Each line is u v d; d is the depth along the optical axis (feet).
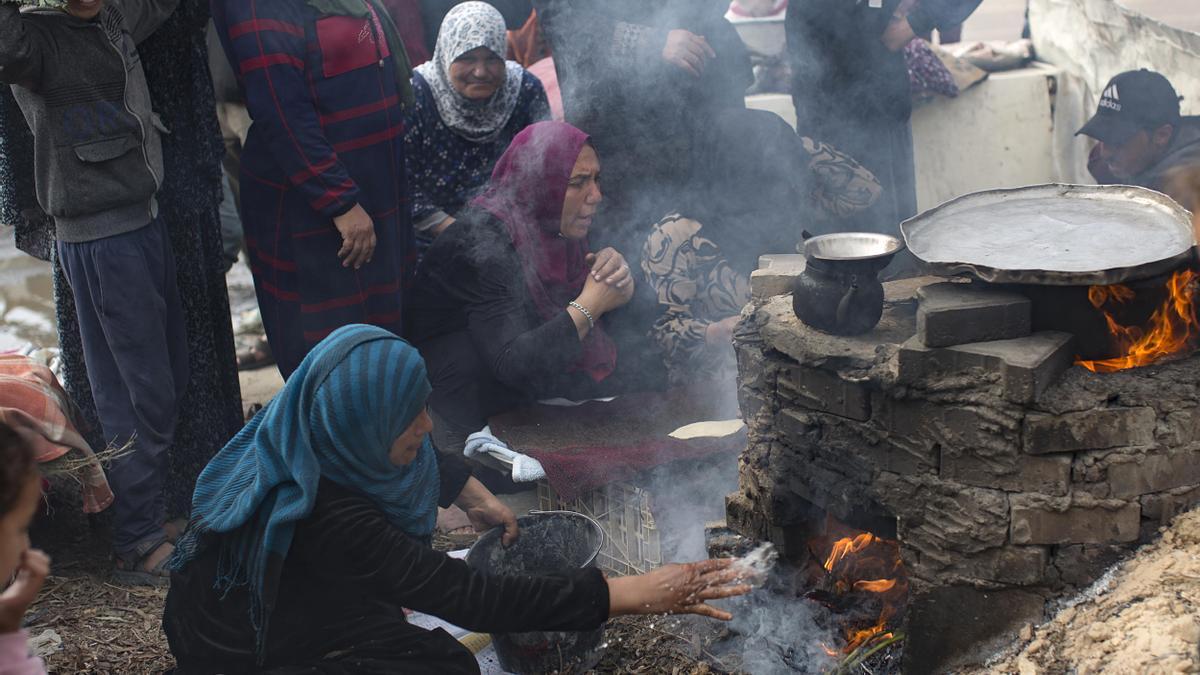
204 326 11.75
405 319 12.14
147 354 10.59
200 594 8.05
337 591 8.02
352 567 7.57
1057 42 17.83
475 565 9.10
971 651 8.07
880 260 8.14
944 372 7.69
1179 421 7.50
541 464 10.29
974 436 7.67
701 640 9.31
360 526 7.54
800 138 13.82
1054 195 9.07
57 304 11.19
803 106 15.03
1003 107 17.67
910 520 8.08
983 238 8.43
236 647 8.02
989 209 9.00
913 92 17.17
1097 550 7.70
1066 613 7.71
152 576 10.80
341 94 11.07
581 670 9.07
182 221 11.41
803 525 9.31
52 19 9.62
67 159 9.95
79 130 9.90
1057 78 17.72
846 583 9.23
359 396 7.47
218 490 8.07
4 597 5.84
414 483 8.13
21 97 9.93
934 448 7.88
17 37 9.39
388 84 11.50
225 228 16.34
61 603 10.43
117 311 10.37
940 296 7.82
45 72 9.70
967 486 7.80
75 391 11.43
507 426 11.32
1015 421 7.48
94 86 9.89
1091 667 7.15
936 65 17.16
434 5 15.64
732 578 7.86
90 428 11.50
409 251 12.32
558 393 11.58
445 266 11.68
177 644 8.21
